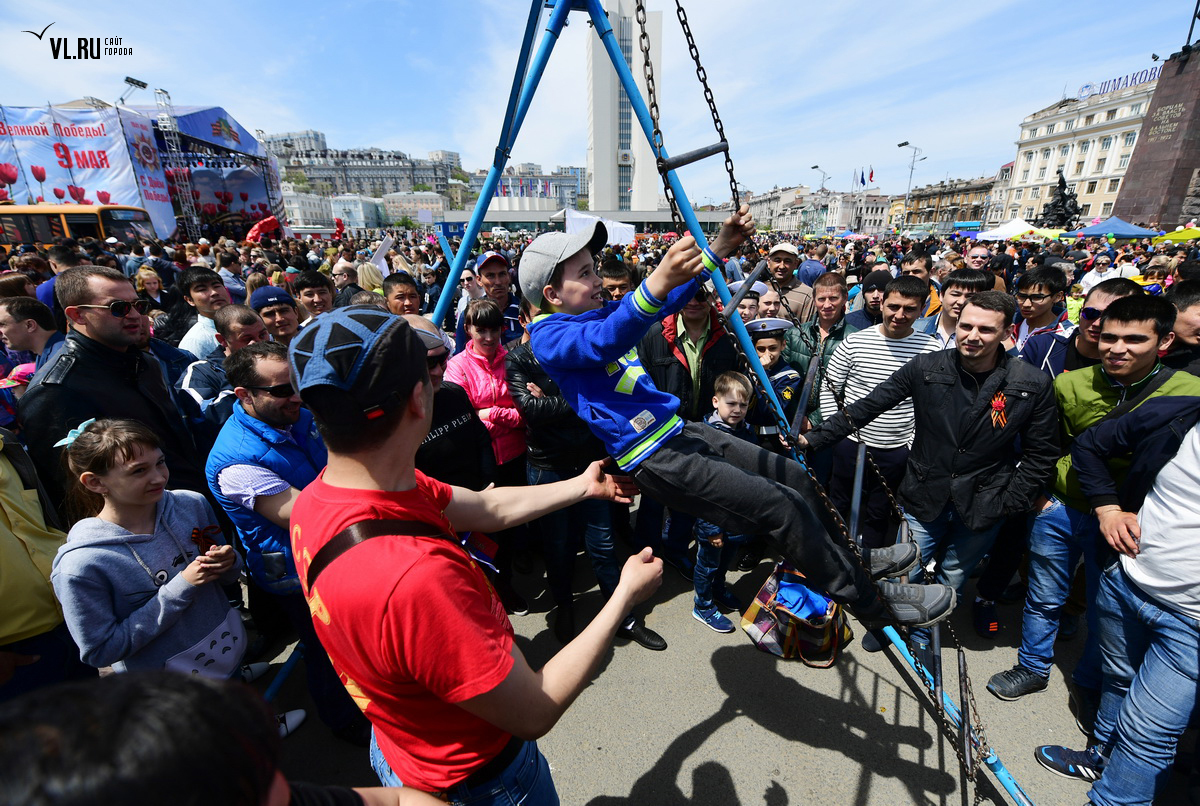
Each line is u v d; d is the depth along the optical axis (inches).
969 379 94.8
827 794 78.9
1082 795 78.7
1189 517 65.6
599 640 40.1
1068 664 104.3
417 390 37.3
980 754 69.1
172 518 75.8
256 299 126.9
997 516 93.6
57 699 15.9
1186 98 973.8
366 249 736.3
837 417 100.0
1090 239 923.4
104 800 13.8
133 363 97.1
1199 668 65.6
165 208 696.4
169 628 72.7
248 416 75.9
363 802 31.6
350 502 35.8
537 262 63.0
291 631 116.2
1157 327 79.0
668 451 62.0
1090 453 79.7
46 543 74.1
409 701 36.2
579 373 62.9
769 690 97.1
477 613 34.2
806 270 224.4
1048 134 2273.6
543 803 45.8
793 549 61.2
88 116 616.4
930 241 963.3
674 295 62.6
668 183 61.2
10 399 114.4
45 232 564.1
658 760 84.6
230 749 17.1
